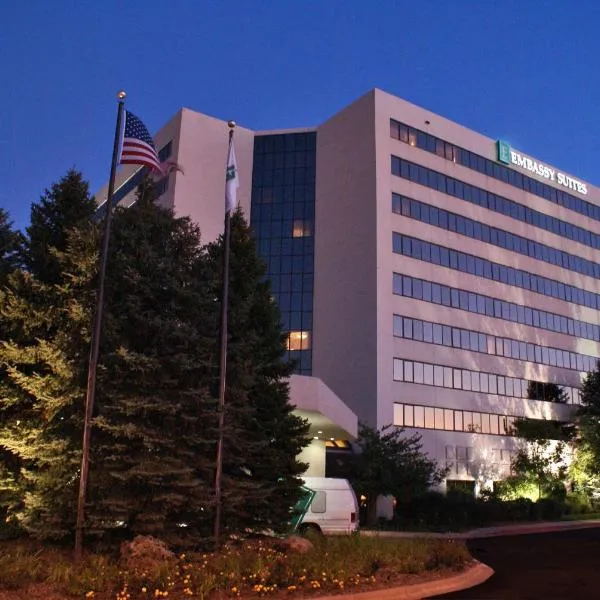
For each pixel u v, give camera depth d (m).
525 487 47.75
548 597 11.87
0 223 17.08
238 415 17.00
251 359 17.70
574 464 50.75
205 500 14.58
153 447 13.73
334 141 54.34
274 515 17.58
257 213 56.19
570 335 61.41
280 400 19.23
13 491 14.46
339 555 13.38
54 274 15.97
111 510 13.05
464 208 54.75
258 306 19.75
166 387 14.59
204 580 10.55
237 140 56.44
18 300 14.79
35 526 13.28
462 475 48.97
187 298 15.41
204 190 53.03
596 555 19.78
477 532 31.17
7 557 11.02
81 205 16.62
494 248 56.34
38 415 14.84
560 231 63.16
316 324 51.69
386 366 46.12
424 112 53.94
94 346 13.11
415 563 13.44
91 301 14.58
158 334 14.68
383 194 49.41
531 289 58.78
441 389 49.22
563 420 58.12
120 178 56.00
